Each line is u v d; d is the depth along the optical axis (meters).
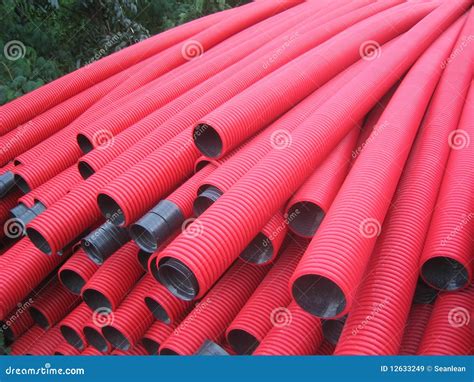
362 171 3.88
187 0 13.67
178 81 6.28
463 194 3.88
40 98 6.78
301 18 8.23
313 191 3.80
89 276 4.29
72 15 10.10
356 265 2.94
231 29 8.39
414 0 9.16
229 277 4.11
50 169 5.43
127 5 10.39
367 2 8.66
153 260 3.58
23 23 9.38
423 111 5.14
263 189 3.50
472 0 8.30
